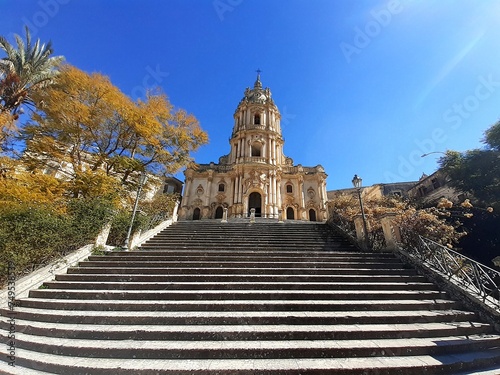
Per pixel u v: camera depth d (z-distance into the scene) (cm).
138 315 459
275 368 330
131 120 1634
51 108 1394
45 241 716
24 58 1548
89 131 1568
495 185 1354
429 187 2305
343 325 457
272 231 1341
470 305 546
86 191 1300
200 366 334
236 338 406
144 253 860
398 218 1063
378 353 379
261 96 4069
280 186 3459
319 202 3375
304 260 829
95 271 694
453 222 1412
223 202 3300
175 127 1956
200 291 569
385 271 736
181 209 3278
